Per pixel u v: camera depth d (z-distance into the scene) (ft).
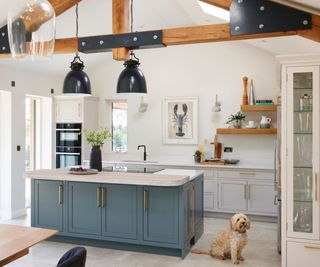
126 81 12.94
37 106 21.79
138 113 22.39
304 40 14.48
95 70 23.22
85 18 16.62
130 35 13.00
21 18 7.60
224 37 12.06
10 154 18.24
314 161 10.26
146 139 22.21
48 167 21.91
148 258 12.58
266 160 19.81
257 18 11.55
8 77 18.13
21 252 6.16
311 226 10.40
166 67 21.72
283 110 10.52
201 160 20.07
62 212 13.98
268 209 17.93
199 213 15.01
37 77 20.33
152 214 12.75
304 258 10.38
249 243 14.40
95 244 13.84
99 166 14.93
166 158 21.75
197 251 13.10
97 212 13.47
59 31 17.12
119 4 13.88
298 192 10.57
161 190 12.62
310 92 10.41
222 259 12.42
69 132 21.53
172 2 16.78
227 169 18.67
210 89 20.86
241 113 20.13
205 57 20.94
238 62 20.33
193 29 12.37
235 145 20.42
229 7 12.45
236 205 18.53
